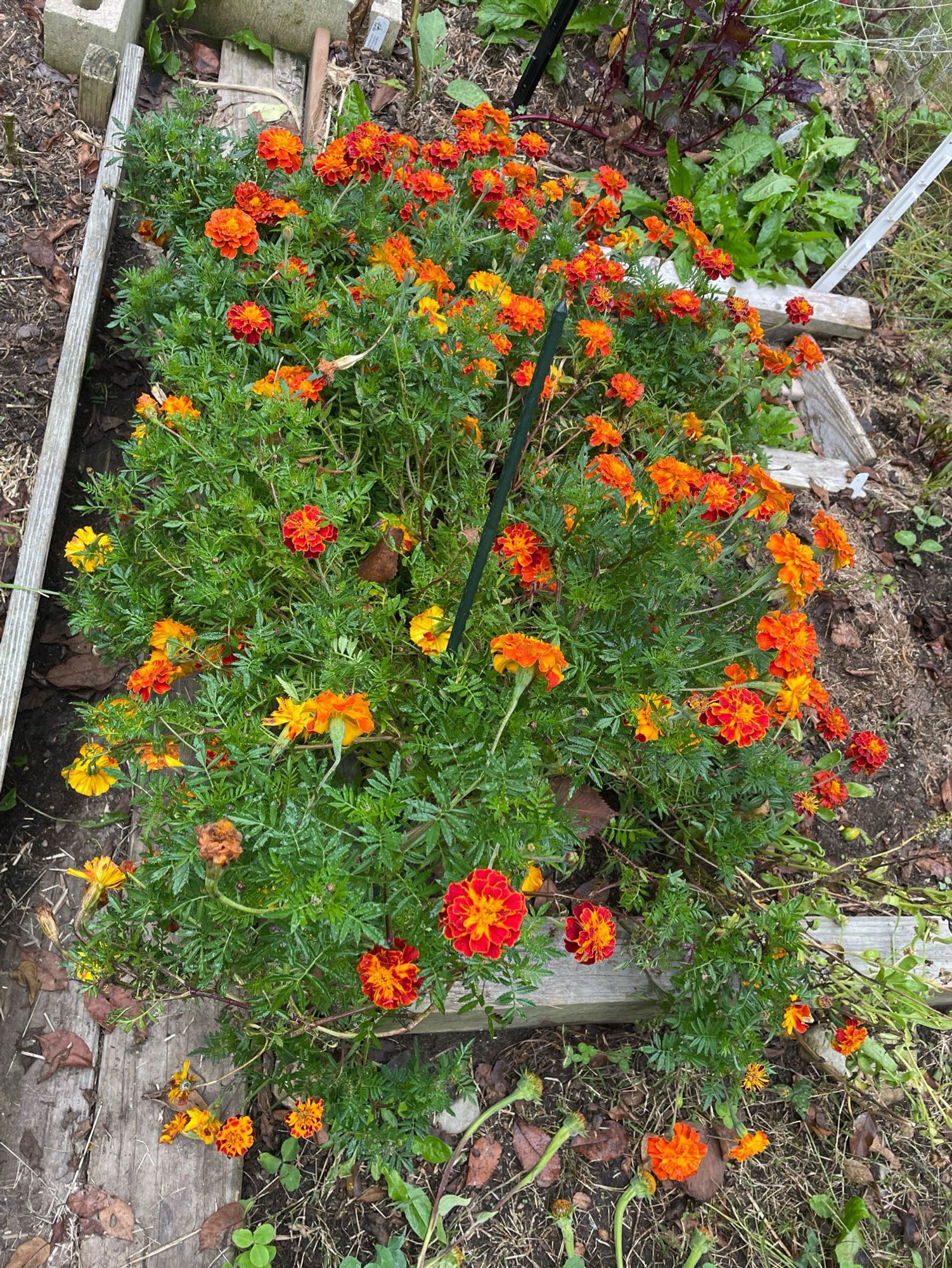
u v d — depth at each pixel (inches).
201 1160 68.3
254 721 57.7
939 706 111.6
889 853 92.6
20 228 97.2
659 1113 80.7
